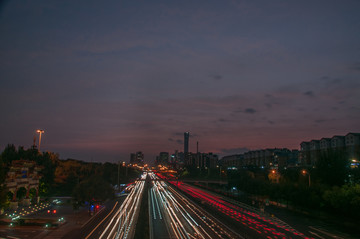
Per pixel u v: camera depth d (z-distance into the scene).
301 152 173.62
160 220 68.69
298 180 98.31
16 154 106.50
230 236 52.69
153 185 193.88
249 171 159.62
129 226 59.94
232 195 133.62
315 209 80.19
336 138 146.75
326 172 88.00
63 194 111.75
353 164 98.19
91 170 148.00
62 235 51.59
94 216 71.88
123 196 122.88
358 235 56.28
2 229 55.41
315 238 53.41
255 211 85.62
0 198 61.78
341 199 67.50
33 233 52.88
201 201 109.75
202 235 53.28
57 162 133.62
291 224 66.44
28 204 81.00
